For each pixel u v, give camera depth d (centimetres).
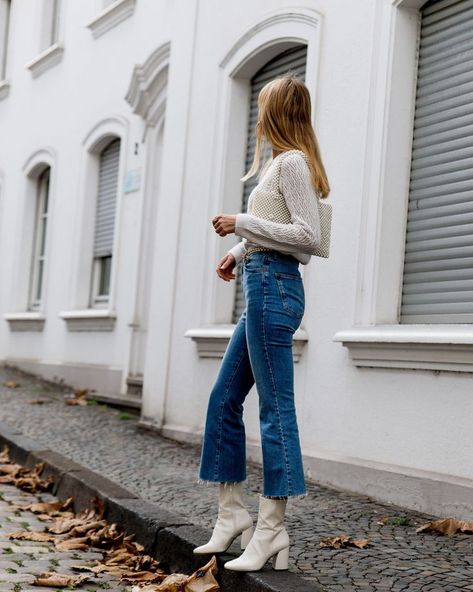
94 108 1256
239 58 799
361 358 600
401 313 604
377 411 587
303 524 489
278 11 740
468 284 548
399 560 411
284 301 387
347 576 382
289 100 397
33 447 746
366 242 612
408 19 612
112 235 1209
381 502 560
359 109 633
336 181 648
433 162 589
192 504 549
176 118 892
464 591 359
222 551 410
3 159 1625
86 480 603
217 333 767
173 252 870
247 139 824
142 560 462
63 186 1342
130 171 1129
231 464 408
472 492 496
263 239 382
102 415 965
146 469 672
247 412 735
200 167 847
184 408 832
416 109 611
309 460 640
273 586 362
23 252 1505
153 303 897
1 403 1030
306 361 666
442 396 534
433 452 538
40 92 1471
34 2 1533
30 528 543
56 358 1310
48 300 1354
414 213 602
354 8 649
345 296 629
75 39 1341
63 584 420
